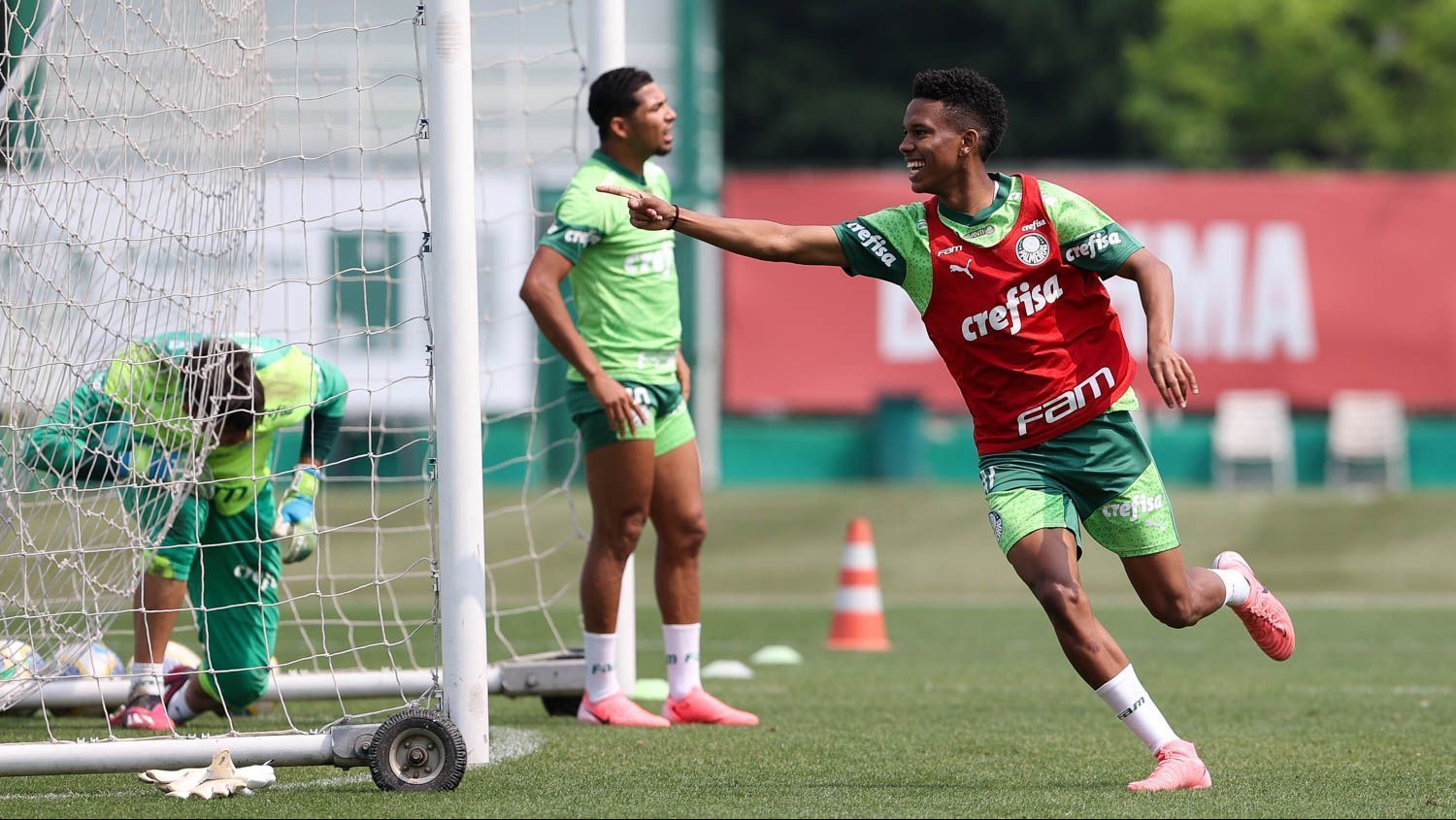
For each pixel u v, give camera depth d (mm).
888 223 16688
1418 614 41594
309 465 21922
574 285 21594
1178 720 22734
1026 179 16562
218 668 21109
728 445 75375
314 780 17094
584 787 16344
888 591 49438
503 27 64188
